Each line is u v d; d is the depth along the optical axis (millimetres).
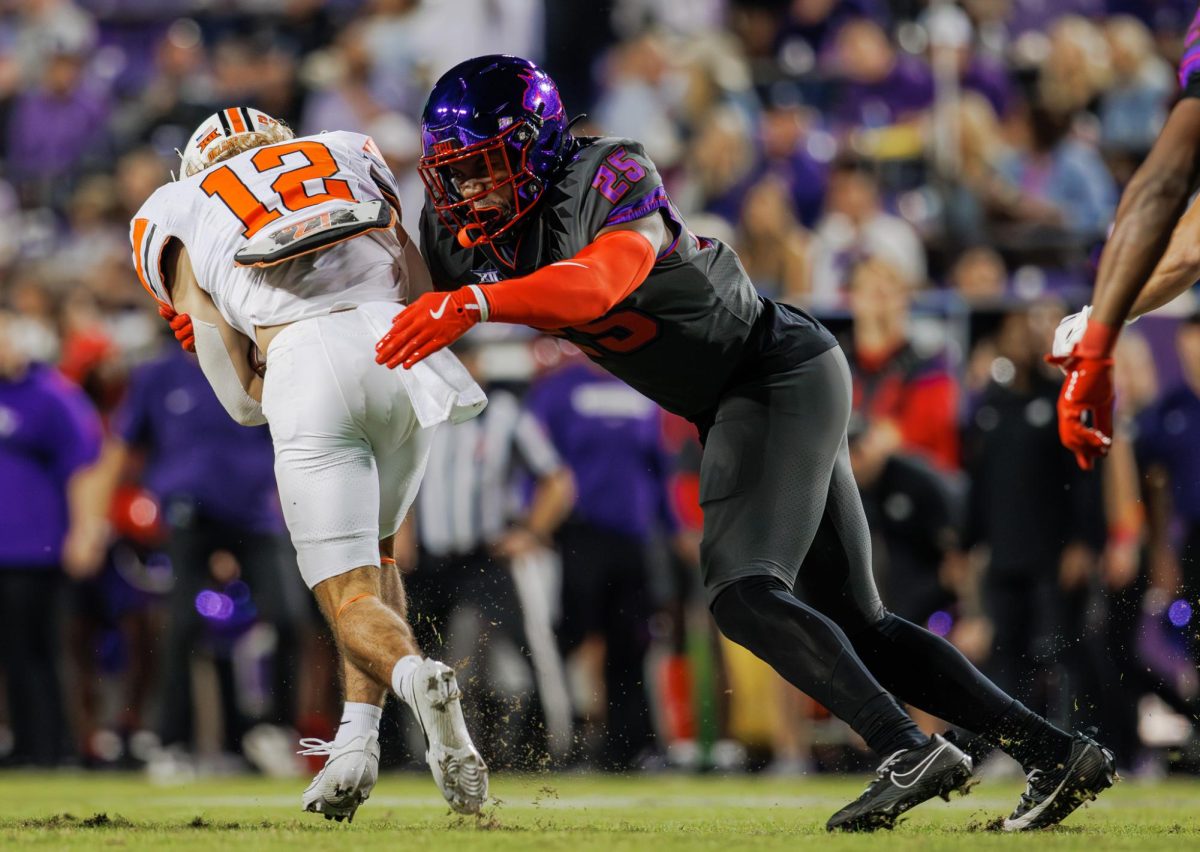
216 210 12688
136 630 28391
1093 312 11086
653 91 37438
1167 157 10852
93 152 39969
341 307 12398
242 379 13148
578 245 11602
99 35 43938
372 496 12211
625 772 25250
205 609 25641
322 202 12555
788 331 12555
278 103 37219
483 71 11617
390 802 17703
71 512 27500
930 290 30812
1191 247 12461
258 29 42188
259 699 27375
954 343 25625
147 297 32094
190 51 40406
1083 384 11133
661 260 11906
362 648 11633
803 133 34969
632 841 10828
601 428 25422
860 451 24672
